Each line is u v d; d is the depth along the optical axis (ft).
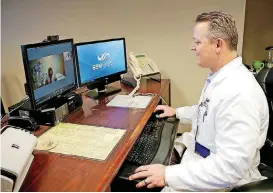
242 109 3.39
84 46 5.74
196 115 4.88
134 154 4.15
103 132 4.16
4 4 9.26
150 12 8.09
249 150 3.26
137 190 3.56
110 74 6.55
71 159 3.37
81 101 5.52
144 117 4.82
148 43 8.44
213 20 3.76
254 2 8.00
